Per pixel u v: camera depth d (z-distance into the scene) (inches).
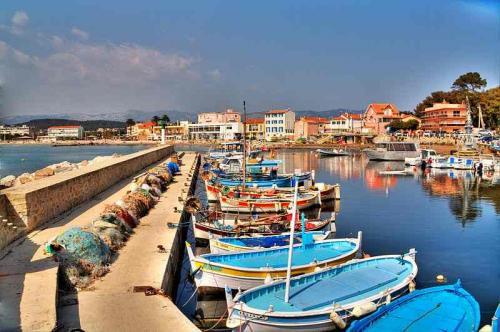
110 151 5452.8
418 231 1090.7
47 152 5265.8
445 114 4569.4
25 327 387.2
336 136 5388.8
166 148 3080.7
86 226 714.8
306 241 749.9
